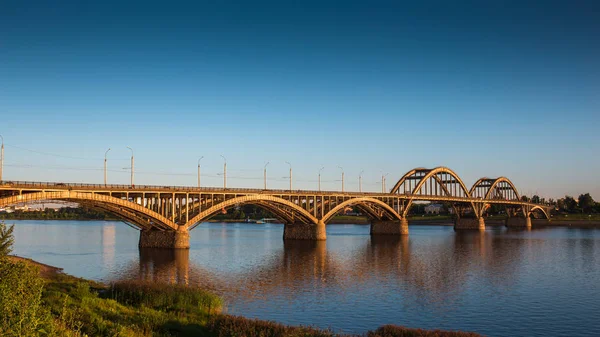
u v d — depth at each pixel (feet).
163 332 95.61
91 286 148.46
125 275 199.41
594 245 377.50
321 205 421.18
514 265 251.39
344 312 141.49
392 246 366.84
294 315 136.56
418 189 574.97
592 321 135.64
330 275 211.41
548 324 132.57
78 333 70.85
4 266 87.66
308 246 360.28
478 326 130.21
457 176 650.02
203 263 244.63
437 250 334.03
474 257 289.53
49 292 118.52
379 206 490.90
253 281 191.83
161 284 138.31
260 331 97.19
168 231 298.15
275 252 311.06
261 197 341.21
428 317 138.41
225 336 95.25
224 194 319.68
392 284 189.57
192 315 113.60
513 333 124.16
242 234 504.43
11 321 58.29
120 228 577.02
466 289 180.45
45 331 61.93
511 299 163.22
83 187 240.53
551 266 247.70
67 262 238.07
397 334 98.99
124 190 258.78
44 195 221.25
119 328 88.84
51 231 501.56
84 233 472.44
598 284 193.36
